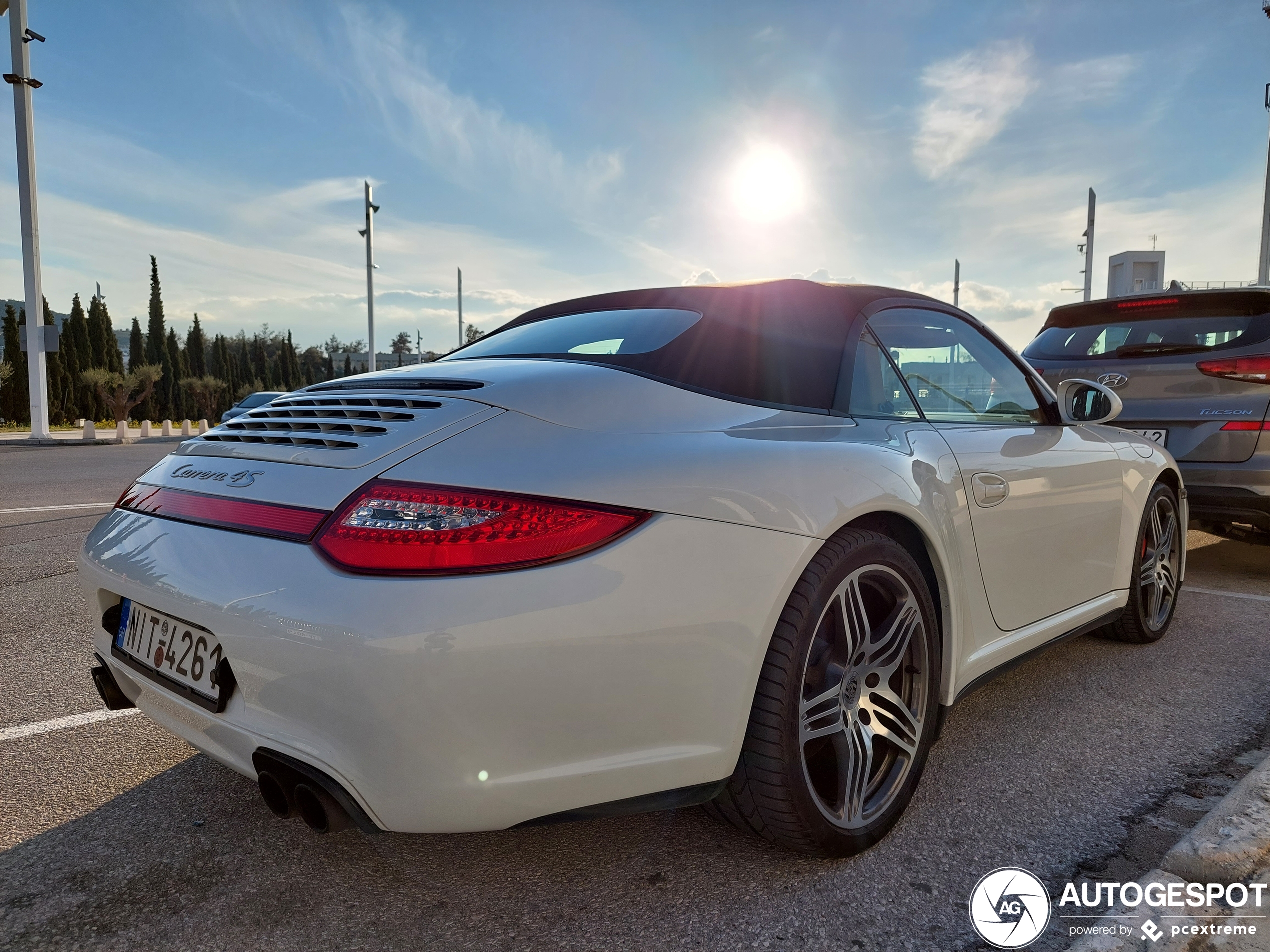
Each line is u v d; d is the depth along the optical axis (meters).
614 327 2.05
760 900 1.57
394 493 1.33
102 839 1.80
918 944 1.44
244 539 1.42
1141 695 2.63
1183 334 4.20
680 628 1.38
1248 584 4.18
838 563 1.60
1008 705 2.56
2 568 4.55
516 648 1.26
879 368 2.06
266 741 1.33
